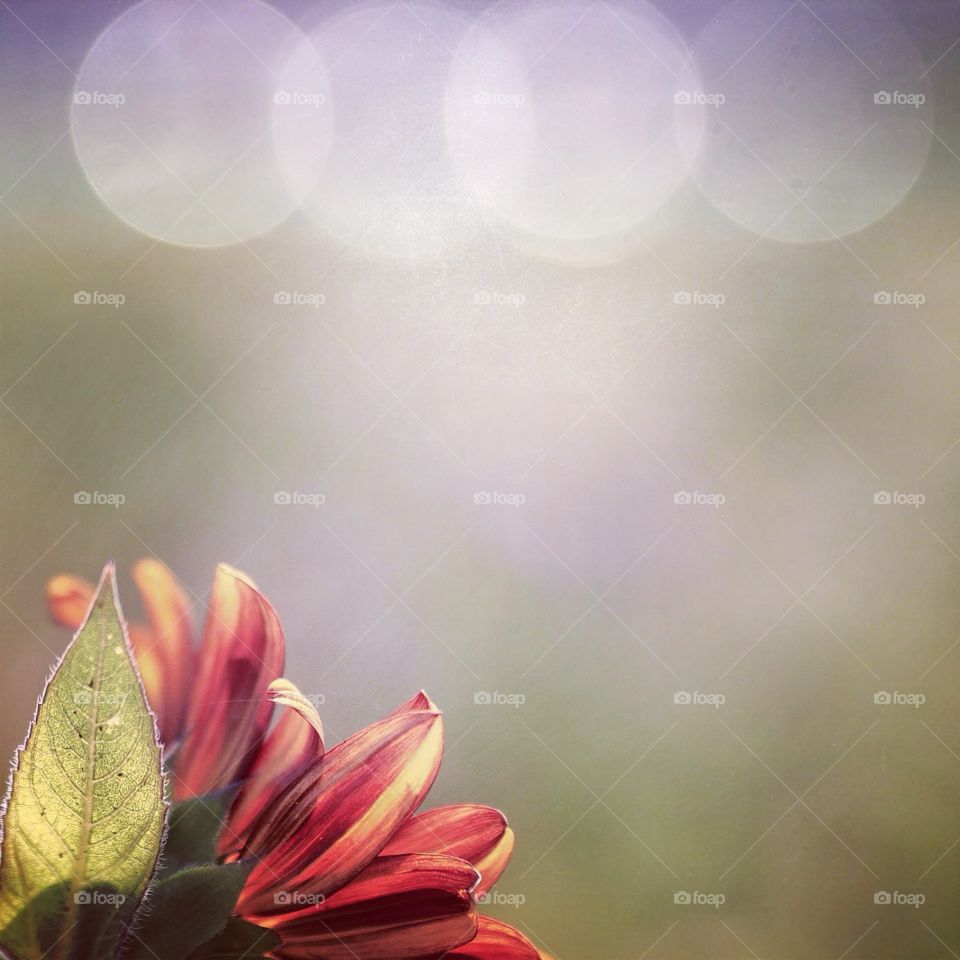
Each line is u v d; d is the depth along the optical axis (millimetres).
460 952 444
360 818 441
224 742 443
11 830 434
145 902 436
